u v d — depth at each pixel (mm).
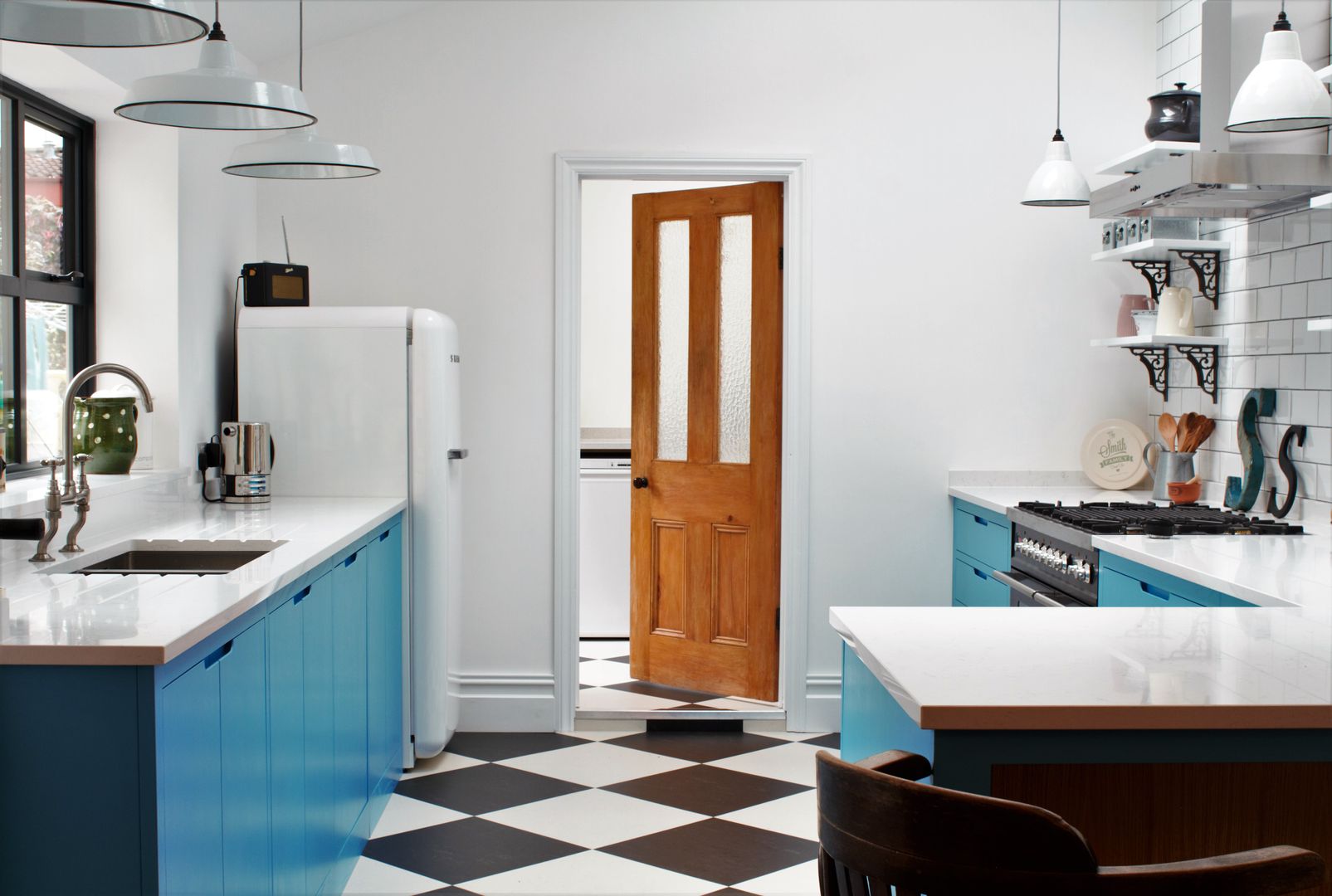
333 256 4285
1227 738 1524
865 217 4316
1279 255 3541
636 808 3520
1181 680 1612
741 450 4695
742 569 4680
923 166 4316
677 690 4859
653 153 4262
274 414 3809
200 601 2062
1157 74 4312
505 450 4301
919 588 4383
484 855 3154
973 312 4352
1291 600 2207
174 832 1831
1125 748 1517
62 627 1852
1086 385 4387
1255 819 1666
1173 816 1661
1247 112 2551
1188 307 3889
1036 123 4332
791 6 4273
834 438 4348
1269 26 3092
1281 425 3531
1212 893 1135
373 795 3348
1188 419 3902
